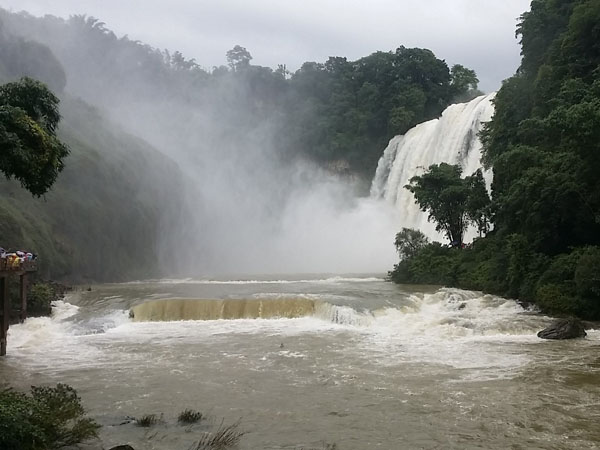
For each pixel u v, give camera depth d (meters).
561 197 31.84
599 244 32.47
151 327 27.98
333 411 14.77
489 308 30.88
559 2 52.25
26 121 16.11
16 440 10.16
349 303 30.41
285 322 29.22
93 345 23.75
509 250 34.03
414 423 13.80
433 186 48.03
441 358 20.95
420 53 99.62
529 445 12.31
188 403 15.53
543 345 23.20
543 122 36.06
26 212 44.94
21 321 27.25
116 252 55.03
